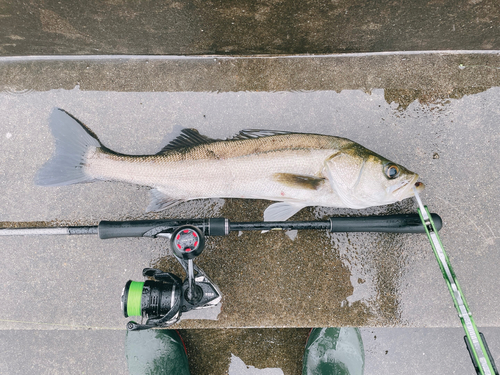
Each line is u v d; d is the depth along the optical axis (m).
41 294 0.56
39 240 0.57
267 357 0.62
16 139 0.58
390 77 0.58
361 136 0.57
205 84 0.58
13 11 0.50
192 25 0.52
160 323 0.44
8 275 0.56
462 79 0.58
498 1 0.48
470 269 0.56
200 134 0.58
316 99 0.58
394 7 0.49
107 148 0.55
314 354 0.60
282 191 0.53
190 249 0.45
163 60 0.59
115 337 0.62
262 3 0.49
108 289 0.56
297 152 0.52
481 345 0.42
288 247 0.56
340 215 0.57
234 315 0.55
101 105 0.58
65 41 0.56
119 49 0.57
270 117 0.58
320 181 0.52
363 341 0.62
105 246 0.56
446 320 0.55
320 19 0.51
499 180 0.57
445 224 0.56
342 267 0.56
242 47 0.57
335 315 0.55
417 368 0.62
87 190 0.57
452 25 0.52
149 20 0.52
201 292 0.48
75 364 0.62
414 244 0.56
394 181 0.50
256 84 0.58
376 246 0.56
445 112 0.58
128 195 0.57
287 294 0.56
